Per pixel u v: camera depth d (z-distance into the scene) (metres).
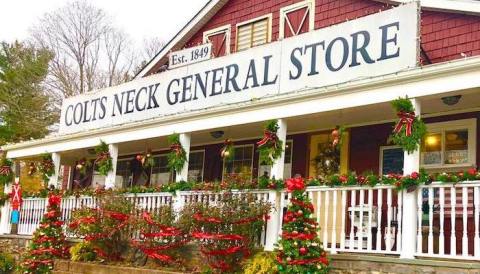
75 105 16.64
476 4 10.92
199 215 10.41
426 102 10.11
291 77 11.26
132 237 12.40
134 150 17.64
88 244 13.01
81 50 43.59
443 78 8.49
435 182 8.21
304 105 10.34
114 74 44.12
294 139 13.70
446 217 10.44
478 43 10.96
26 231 16.14
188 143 12.74
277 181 10.20
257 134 14.23
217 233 10.12
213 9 16.91
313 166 13.18
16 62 41.06
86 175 19.70
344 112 10.84
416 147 8.56
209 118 12.15
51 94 40.53
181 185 12.02
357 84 9.45
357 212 11.03
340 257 8.98
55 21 43.16
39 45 42.44
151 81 14.35
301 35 11.30
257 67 11.95
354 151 12.45
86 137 15.41
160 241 11.36
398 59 9.64
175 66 15.39
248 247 10.08
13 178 17.81
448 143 10.88
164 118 13.01
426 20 11.90
